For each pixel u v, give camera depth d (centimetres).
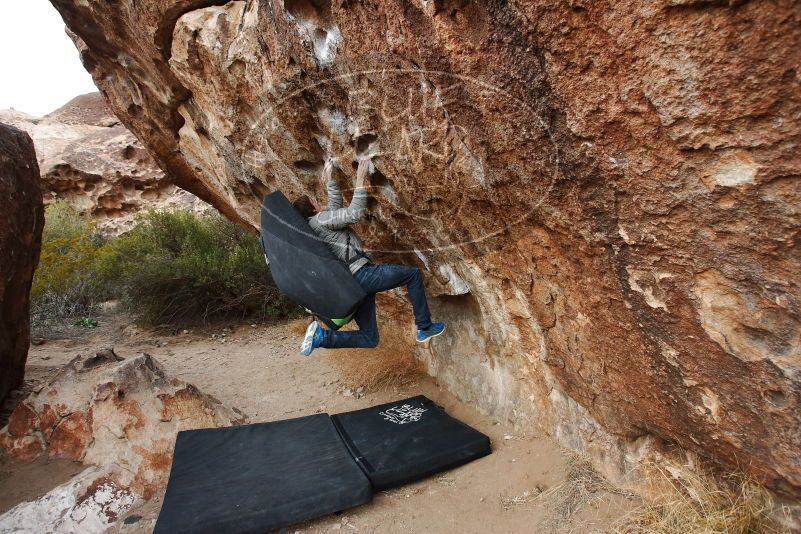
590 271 213
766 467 187
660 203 162
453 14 178
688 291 175
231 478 300
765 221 140
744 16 116
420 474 310
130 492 311
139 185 1391
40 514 292
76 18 396
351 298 288
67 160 1335
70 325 801
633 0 132
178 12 310
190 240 929
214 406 390
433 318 433
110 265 867
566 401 300
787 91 118
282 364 576
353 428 362
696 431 210
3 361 427
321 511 276
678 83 135
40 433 358
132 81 446
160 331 756
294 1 235
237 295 802
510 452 324
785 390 163
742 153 134
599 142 166
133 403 356
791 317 151
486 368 377
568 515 254
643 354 212
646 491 243
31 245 451
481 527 266
